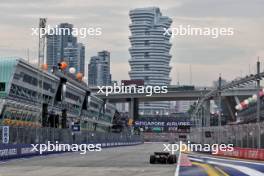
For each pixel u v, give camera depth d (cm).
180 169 4328
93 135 12612
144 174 3741
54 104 14225
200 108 17000
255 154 6562
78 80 17312
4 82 11419
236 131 7950
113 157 7256
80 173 3847
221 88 10925
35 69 12762
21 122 12056
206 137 10431
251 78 8538
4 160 5925
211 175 3634
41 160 6166
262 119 12681
